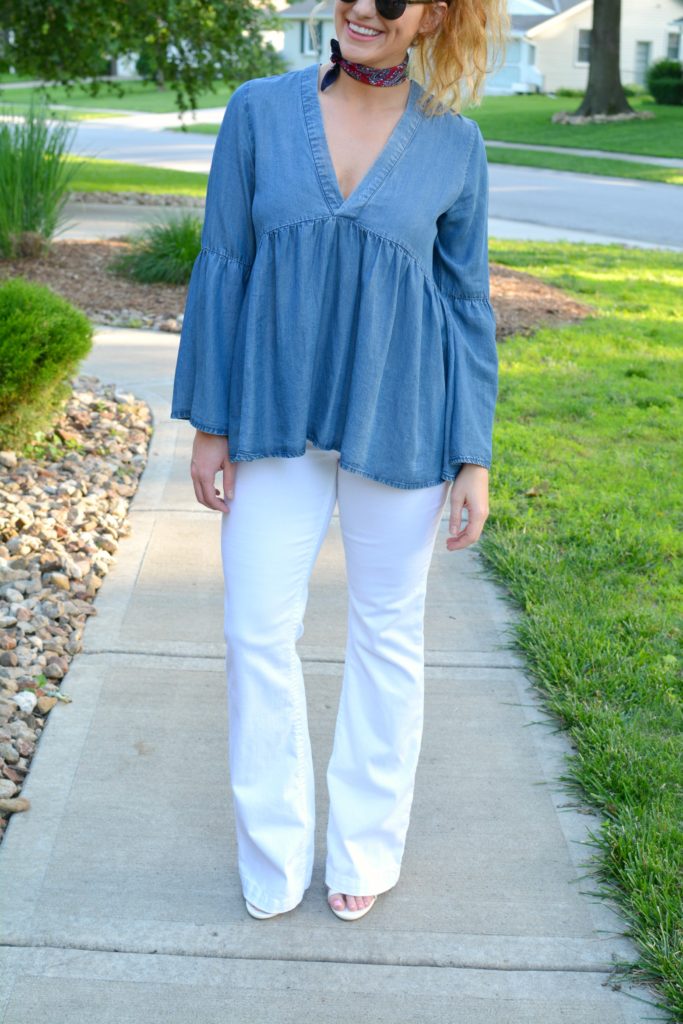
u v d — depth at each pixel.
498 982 2.28
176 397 2.17
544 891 2.54
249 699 2.26
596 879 2.57
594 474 5.21
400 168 2.00
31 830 2.66
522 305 8.97
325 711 3.22
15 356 4.64
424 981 2.27
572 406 6.21
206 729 3.11
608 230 14.98
